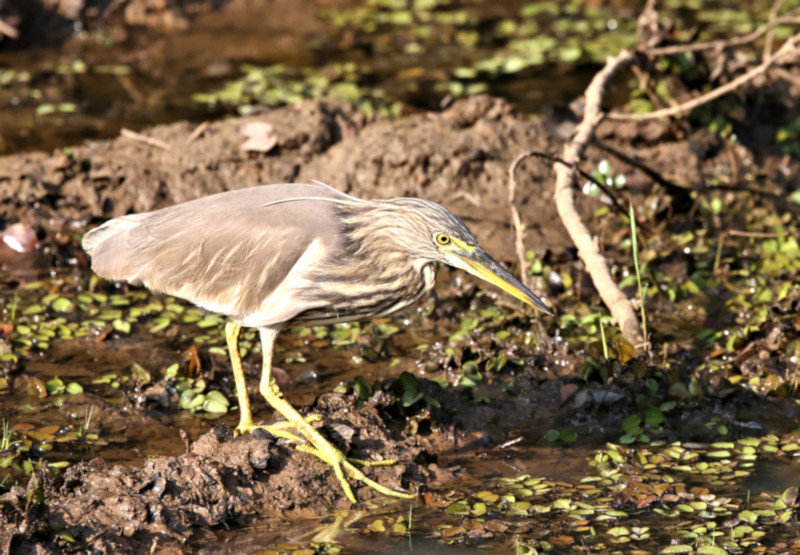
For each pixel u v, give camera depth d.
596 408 10.12
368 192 14.99
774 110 17.25
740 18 23.08
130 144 15.65
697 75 16.27
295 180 15.16
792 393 10.38
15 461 8.89
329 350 11.55
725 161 15.98
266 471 8.64
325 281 8.97
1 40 21.59
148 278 9.35
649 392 10.23
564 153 12.76
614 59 14.60
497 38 22.80
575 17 24.42
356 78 20.00
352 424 9.22
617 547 7.76
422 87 19.52
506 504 8.42
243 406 9.39
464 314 12.38
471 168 15.12
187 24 23.17
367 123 16.20
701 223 14.43
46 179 14.73
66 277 13.20
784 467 9.05
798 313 11.73
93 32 22.55
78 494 8.14
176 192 14.81
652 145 16.06
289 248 8.98
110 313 12.15
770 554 7.58
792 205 15.03
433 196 14.91
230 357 10.42
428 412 9.58
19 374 10.71
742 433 9.73
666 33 16.00
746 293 12.67
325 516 8.34
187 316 12.36
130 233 9.51
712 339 11.51
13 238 13.81
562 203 12.18
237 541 7.91
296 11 24.39
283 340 11.77
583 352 11.17
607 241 13.89
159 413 10.07
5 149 16.17
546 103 18.39
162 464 8.42
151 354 11.33
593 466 9.16
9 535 7.48
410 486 8.77
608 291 11.35
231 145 15.46
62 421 9.81
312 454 8.84
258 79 19.78
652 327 11.41
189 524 7.99
